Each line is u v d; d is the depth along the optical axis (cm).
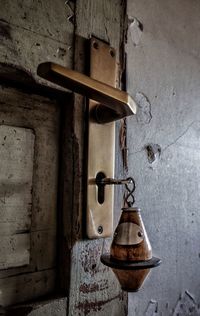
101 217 30
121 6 34
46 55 27
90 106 30
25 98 28
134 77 36
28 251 27
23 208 27
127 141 35
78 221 28
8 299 26
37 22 27
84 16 30
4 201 26
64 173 29
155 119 39
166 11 43
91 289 29
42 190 28
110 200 30
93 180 29
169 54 42
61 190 29
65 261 28
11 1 25
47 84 27
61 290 28
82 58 30
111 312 31
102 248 30
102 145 30
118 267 24
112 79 32
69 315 27
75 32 29
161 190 39
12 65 25
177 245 41
